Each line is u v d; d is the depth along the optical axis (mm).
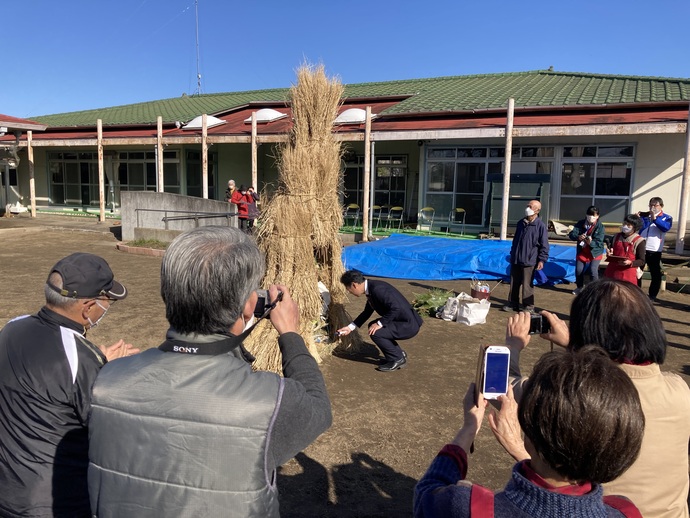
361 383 5301
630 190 13633
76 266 2033
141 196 14703
